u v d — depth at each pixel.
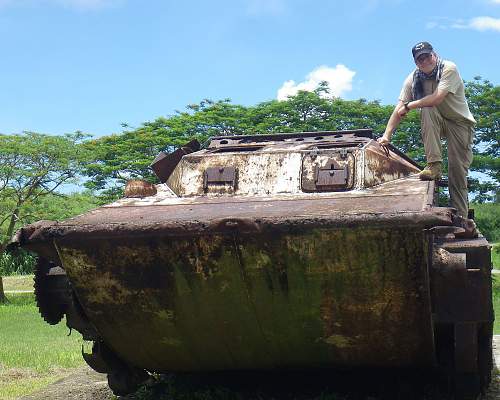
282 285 5.42
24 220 28.95
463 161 7.09
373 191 6.17
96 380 8.48
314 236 5.10
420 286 5.25
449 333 6.08
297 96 27.28
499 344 10.54
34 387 8.52
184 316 5.80
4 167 27.47
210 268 5.42
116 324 6.00
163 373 7.26
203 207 5.94
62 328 17.33
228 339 5.95
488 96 27.33
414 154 24.03
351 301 5.45
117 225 5.35
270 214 5.30
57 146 28.31
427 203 5.34
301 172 6.63
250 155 6.91
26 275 37.50
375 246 5.09
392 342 5.77
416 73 7.05
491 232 37.38
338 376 7.02
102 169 28.48
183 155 7.48
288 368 6.41
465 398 5.99
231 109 28.56
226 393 6.73
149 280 5.60
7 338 14.76
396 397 6.54
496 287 23.73
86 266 5.59
